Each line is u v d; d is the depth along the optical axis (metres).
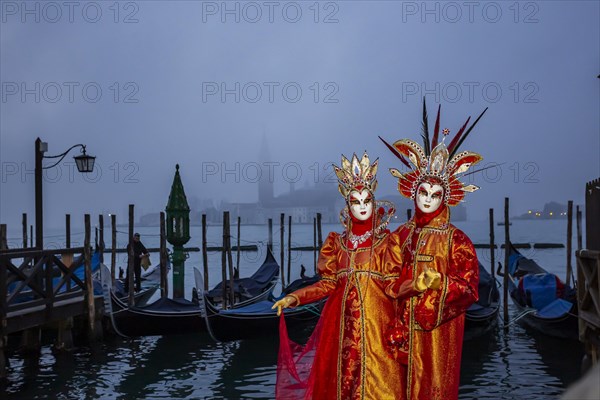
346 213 4.75
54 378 10.09
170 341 13.12
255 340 13.23
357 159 4.67
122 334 13.25
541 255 44.72
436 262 4.17
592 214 7.68
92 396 9.04
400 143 4.45
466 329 12.72
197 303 14.39
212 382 9.86
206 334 13.76
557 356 11.37
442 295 3.93
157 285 19.62
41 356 11.70
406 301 4.24
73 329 13.45
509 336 13.25
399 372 4.33
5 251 12.34
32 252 10.55
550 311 12.81
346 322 4.43
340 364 4.40
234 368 10.82
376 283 4.45
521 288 14.04
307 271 34.06
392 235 4.52
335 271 4.65
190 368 10.82
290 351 4.91
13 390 9.33
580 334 7.76
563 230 104.44
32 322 10.54
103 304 13.31
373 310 4.41
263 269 18.22
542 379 9.77
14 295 10.01
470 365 10.77
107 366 10.95
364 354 4.34
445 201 4.30
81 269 14.31
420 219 4.35
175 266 17.70
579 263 7.76
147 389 9.42
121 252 46.53
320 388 4.52
